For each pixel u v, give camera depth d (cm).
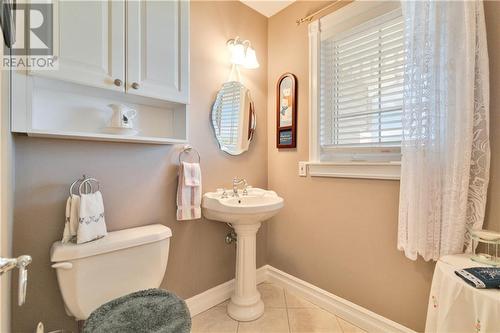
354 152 163
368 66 155
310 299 177
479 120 105
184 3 135
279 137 199
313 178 177
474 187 106
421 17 116
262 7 197
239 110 188
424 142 115
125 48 113
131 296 98
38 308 106
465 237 108
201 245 167
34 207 105
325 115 176
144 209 139
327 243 169
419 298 128
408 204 121
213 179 173
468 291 80
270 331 147
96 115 122
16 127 88
